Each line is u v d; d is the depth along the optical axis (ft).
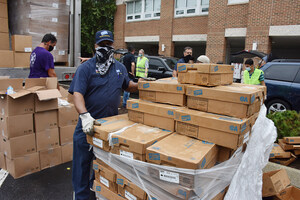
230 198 5.73
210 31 41.09
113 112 8.07
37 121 10.60
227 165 5.64
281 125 12.34
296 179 9.20
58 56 16.89
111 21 62.85
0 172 10.55
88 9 59.57
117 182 6.25
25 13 15.40
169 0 48.73
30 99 10.27
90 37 61.77
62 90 13.98
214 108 6.01
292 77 19.25
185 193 4.82
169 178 5.04
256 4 34.40
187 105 6.48
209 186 5.28
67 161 11.96
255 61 30.91
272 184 8.02
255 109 6.46
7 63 14.70
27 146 10.36
